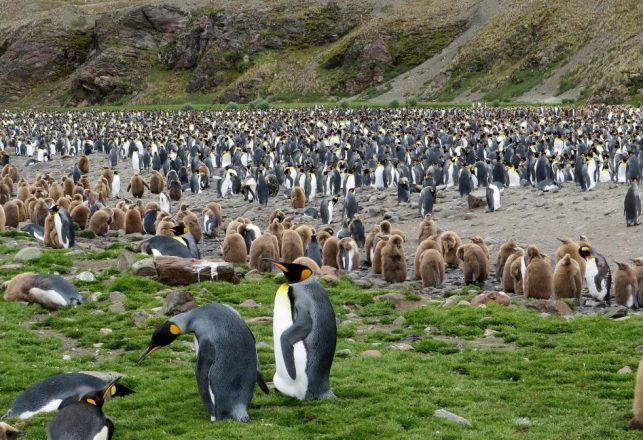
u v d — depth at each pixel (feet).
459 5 538.88
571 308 53.67
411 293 57.88
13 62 598.75
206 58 540.11
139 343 43.98
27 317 49.83
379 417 31.86
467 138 178.70
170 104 517.55
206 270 58.65
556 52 418.92
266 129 247.09
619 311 51.31
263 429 29.73
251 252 66.23
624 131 198.18
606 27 408.87
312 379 32.86
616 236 78.02
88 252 70.74
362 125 248.73
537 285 56.24
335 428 30.45
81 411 26.48
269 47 543.39
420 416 32.45
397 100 439.63
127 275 59.26
